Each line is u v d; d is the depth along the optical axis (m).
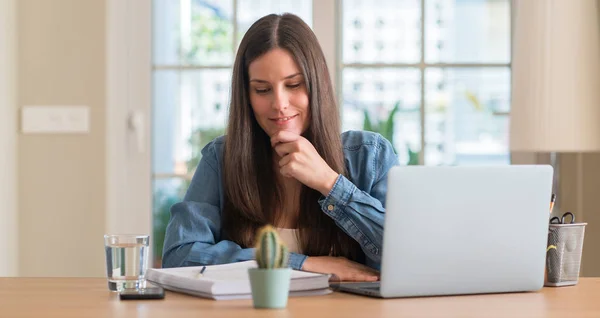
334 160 1.93
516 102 3.17
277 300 1.30
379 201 1.85
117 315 1.24
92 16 3.47
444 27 3.51
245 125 1.94
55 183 3.45
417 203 1.42
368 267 1.76
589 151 3.17
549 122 3.10
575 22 3.11
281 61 1.85
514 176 1.49
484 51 3.52
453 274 1.46
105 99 3.46
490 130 3.51
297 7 3.51
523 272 1.53
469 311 1.30
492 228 1.48
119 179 3.52
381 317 1.22
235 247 1.78
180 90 3.55
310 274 1.48
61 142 3.45
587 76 3.10
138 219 3.53
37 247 3.45
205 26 3.55
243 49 1.91
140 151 3.53
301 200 1.93
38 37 3.46
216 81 3.55
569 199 3.40
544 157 3.48
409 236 1.42
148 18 3.53
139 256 1.51
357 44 3.50
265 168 1.97
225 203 1.98
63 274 3.45
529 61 3.13
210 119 3.55
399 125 3.51
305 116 1.91
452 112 3.51
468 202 1.45
